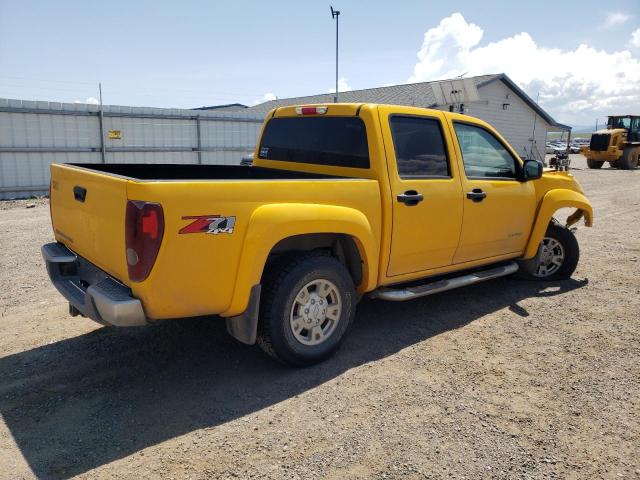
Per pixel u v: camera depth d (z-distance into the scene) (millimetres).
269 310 3682
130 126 17594
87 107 16594
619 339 4578
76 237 3928
